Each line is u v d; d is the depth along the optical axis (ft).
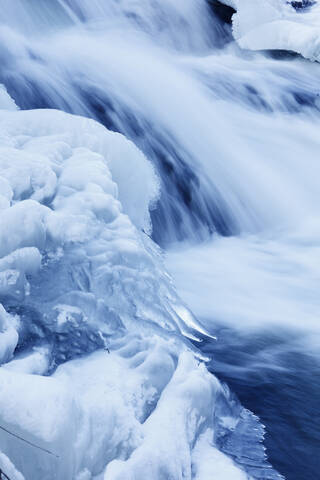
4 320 12.00
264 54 52.11
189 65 45.96
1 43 35.45
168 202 28.32
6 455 8.18
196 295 21.42
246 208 30.68
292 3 58.54
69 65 34.78
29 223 13.97
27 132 19.70
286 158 34.99
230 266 24.93
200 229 28.55
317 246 28.02
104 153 19.89
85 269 14.67
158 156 30.37
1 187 14.62
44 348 12.49
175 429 10.48
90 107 31.45
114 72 35.53
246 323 19.29
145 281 15.42
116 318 14.03
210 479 10.35
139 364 12.25
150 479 9.16
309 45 49.93
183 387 11.48
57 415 8.38
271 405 14.34
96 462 9.20
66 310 13.52
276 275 24.18
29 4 43.47
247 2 53.36
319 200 32.60
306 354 17.25
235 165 32.40
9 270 13.32
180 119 33.60
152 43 48.88
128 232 16.34
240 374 15.71
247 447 12.19
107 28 47.98
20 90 31.09
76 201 16.24
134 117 31.78
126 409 10.30
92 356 12.64
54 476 8.31
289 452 12.38
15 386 8.42
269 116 40.98
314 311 20.65
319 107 43.27
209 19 53.98
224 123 36.55
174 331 15.34
